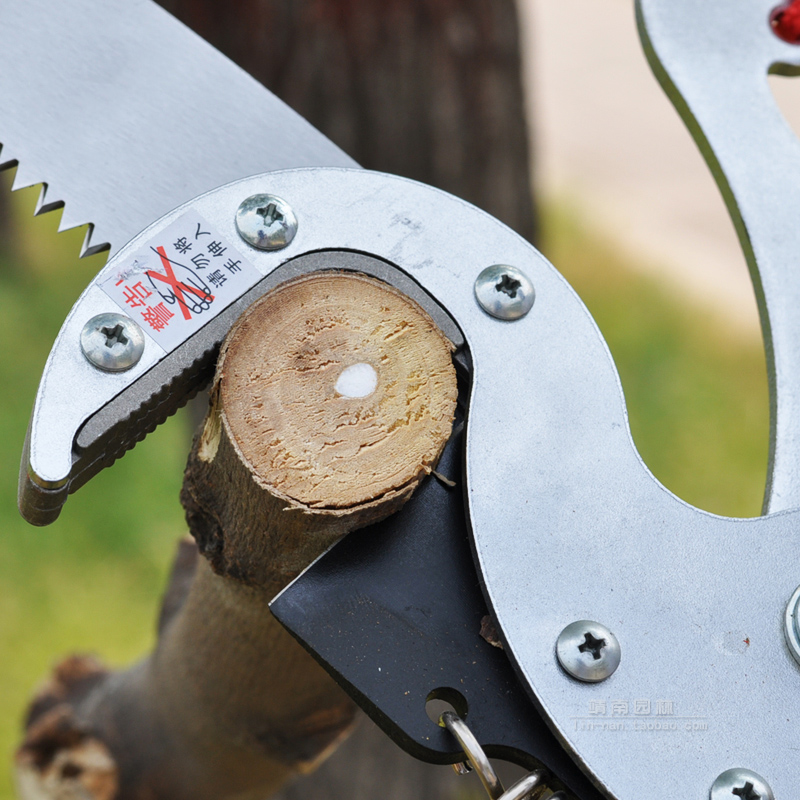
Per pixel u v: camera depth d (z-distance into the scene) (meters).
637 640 0.43
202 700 0.53
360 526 0.44
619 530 0.44
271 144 0.48
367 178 0.46
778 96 2.40
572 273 1.91
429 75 0.88
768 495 0.46
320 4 0.83
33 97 0.47
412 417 0.44
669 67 0.49
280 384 0.44
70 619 1.23
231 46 0.82
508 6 0.90
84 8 0.48
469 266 0.45
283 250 0.45
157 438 1.43
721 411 1.61
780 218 0.48
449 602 0.44
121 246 0.47
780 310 0.47
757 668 0.44
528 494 0.44
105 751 0.59
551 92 2.63
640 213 2.19
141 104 0.48
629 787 0.43
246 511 0.45
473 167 0.92
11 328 1.60
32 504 0.44
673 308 1.83
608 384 0.45
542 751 0.43
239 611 0.49
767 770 0.43
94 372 0.44
